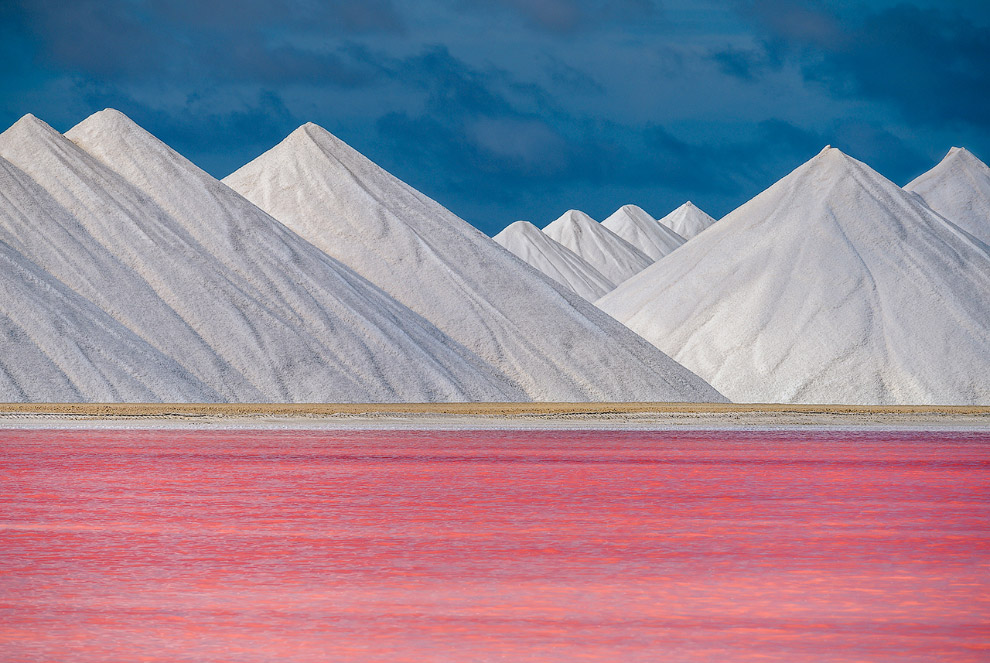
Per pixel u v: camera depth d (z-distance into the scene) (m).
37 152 126.94
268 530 28.89
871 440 70.31
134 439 64.31
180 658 16.56
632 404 111.69
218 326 112.56
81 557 24.77
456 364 121.44
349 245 140.12
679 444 64.31
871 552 25.86
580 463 49.94
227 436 68.00
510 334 129.75
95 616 19.17
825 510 33.56
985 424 92.06
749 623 18.80
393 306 127.88
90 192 123.12
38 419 78.88
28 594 20.89
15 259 108.81
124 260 116.88
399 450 57.31
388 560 24.55
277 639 17.66
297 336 114.62
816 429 84.62
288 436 68.56
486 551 25.83
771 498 36.59
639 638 17.78
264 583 22.00
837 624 18.73
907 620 19.03
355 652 16.89
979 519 31.62
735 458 53.69
